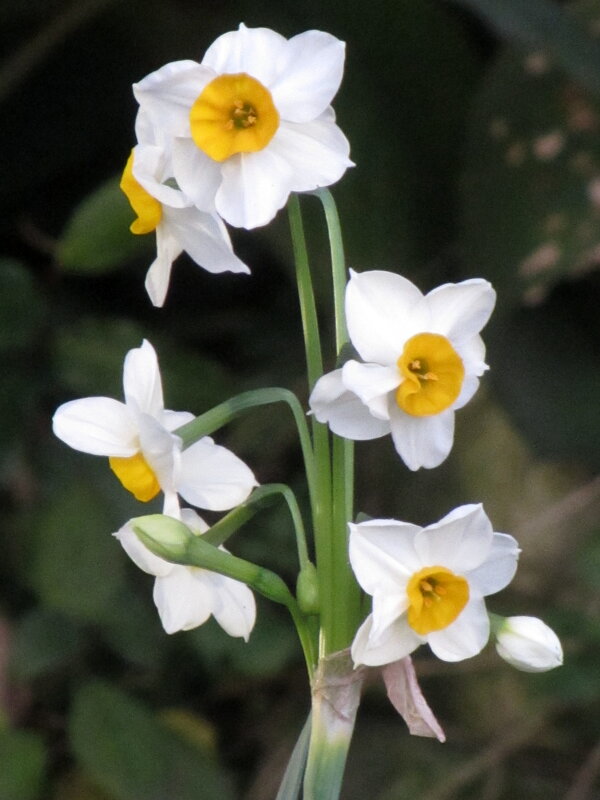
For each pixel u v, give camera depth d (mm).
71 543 635
